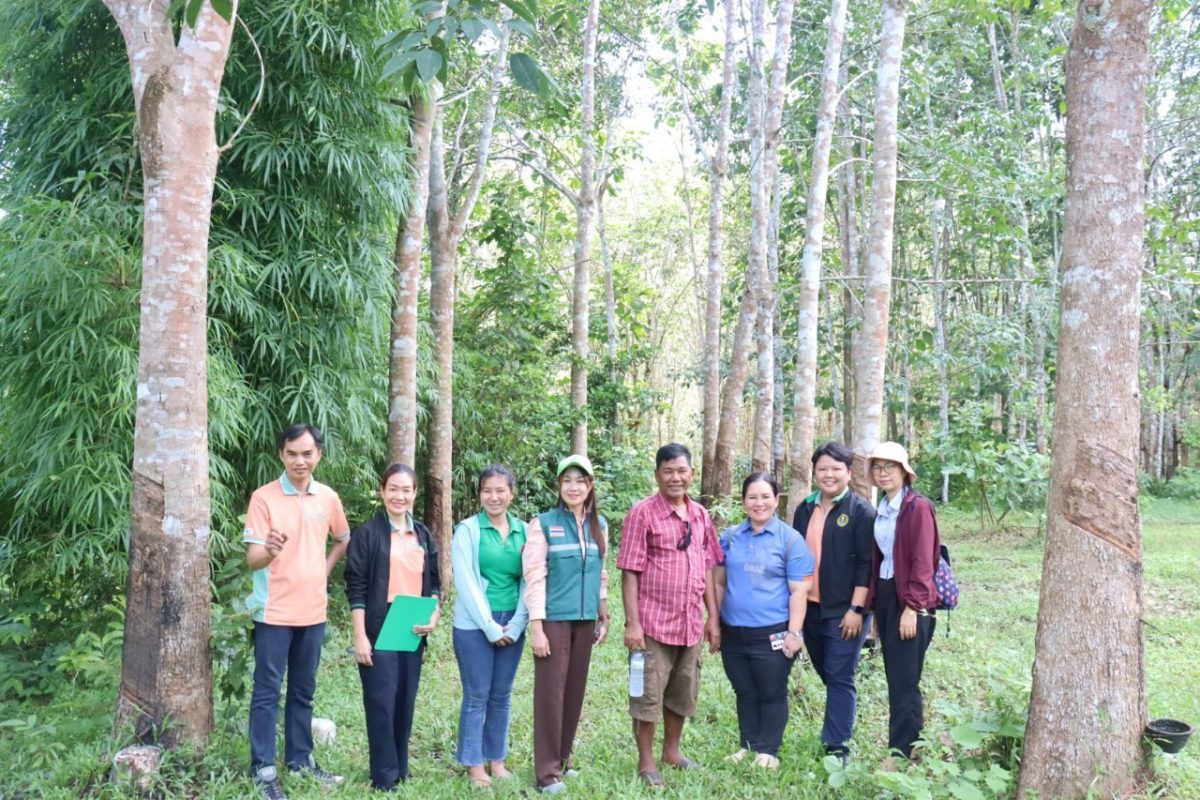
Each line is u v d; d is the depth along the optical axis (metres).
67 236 5.15
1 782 3.84
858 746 4.48
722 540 4.50
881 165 6.85
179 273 3.96
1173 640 6.79
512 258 11.21
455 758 4.28
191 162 3.99
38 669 5.27
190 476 4.00
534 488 10.99
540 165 12.26
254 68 5.92
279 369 6.36
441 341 8.37
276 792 3.81
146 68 3.95
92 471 5.14
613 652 6.56
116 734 3.92
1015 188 8.67
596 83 13.28
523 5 2.77
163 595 3.93
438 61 2.68
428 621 4.07
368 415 6.93
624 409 13.15
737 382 11.46
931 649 6.61
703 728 4.89
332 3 6.12
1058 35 11.16
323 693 5.49
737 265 17.38
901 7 6.81
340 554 4.32
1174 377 20.20
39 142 5.83
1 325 5.30
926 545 4.05
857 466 6.82
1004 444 11.33
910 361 10.29
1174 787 3.55
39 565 5.71
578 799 3.89
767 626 4.29
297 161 6.05
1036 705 3.61
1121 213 3.49
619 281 15.83
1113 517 3.48
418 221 7.38
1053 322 13.09
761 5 10.68
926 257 17.27
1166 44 13.49
